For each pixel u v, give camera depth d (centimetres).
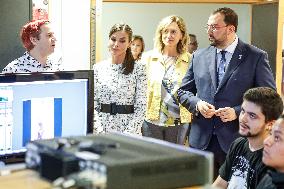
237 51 276
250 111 195
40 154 91
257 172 189
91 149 89
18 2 292
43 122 175
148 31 554
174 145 96
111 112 285
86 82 182
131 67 287
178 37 330
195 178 88
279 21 409
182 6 554
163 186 85
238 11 527
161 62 336
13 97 167
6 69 255
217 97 276
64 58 332
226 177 210
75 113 181
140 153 88
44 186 88
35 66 258
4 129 167
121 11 545
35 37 254
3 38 290
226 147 273
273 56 453
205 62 285
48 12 315
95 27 343
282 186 164
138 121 285
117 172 81
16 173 95
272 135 166
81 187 83
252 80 275
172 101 328
